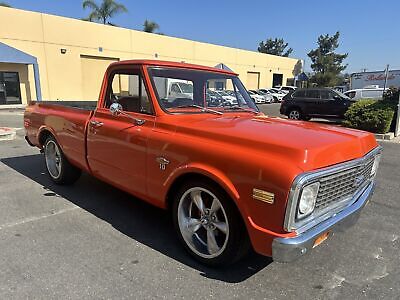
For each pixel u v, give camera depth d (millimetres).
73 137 4582
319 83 55500
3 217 4105
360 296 2768
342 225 2842
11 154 7516
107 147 3945
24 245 3430
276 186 2406
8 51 21703
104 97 4152
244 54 42062
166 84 3633
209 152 2842
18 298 2619
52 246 3428
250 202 2570
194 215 3275
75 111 4637
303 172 2379
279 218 2420
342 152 2750
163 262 3191
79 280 2869
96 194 4969
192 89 3859
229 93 4277
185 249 3307
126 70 3799
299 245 2408
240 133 2830
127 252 3355
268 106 31234
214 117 3596
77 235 3686
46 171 6133
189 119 3420
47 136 5406
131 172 3650
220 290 2795
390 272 3129
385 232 3973
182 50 33469
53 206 4488
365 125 11680
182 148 3049
